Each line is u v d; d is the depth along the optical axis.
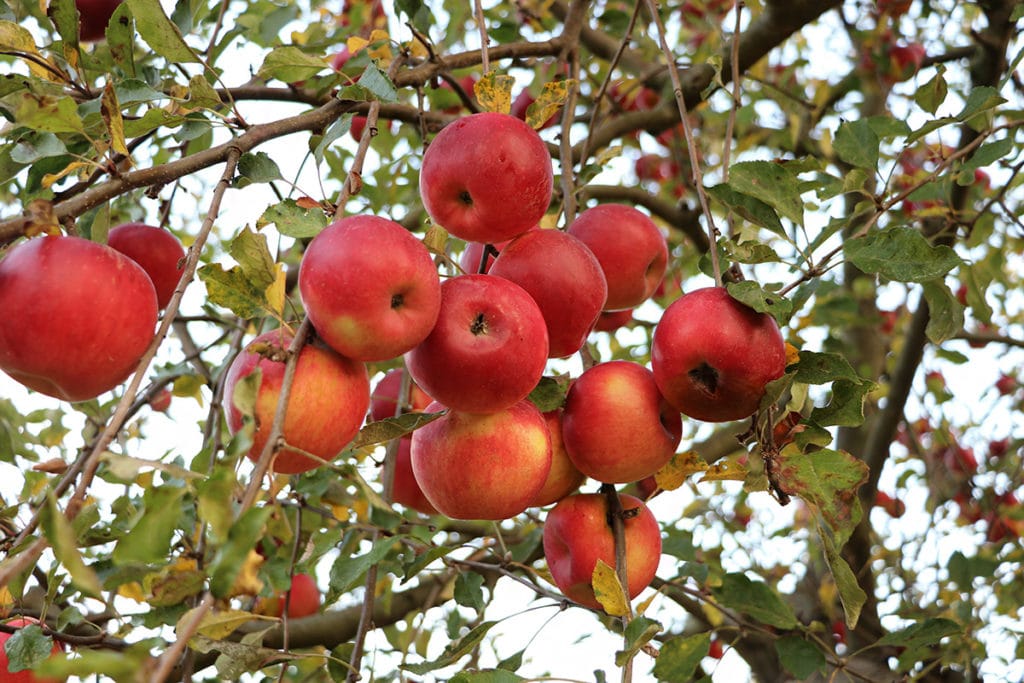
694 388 0.94
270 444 0.81
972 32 1.31
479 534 1.38
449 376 0.91
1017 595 1.57
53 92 0.96
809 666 1.22
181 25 1.13
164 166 0.94
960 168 1.11
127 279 0.92
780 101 1.75
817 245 1.01
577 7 1.17
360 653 1.06
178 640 0.74
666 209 1.46
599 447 0.97
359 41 1.17
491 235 0.96
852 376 0.93
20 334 0.90
